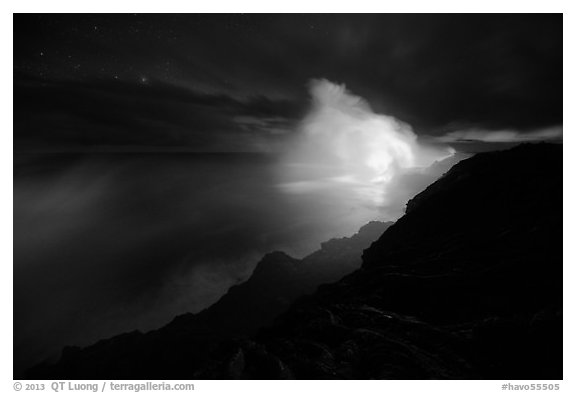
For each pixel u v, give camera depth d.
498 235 9.69
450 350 5.67
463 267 8.61
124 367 11.88
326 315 7.27
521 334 5.64
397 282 8.47
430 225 12.53
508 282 7.52
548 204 10.31
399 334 6.27
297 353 6.00
